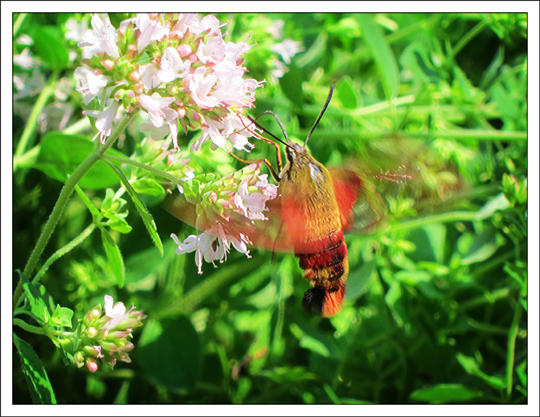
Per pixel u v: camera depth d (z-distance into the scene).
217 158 0.21
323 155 0.24
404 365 0.24
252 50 0.24
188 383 0.22
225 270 0.24
